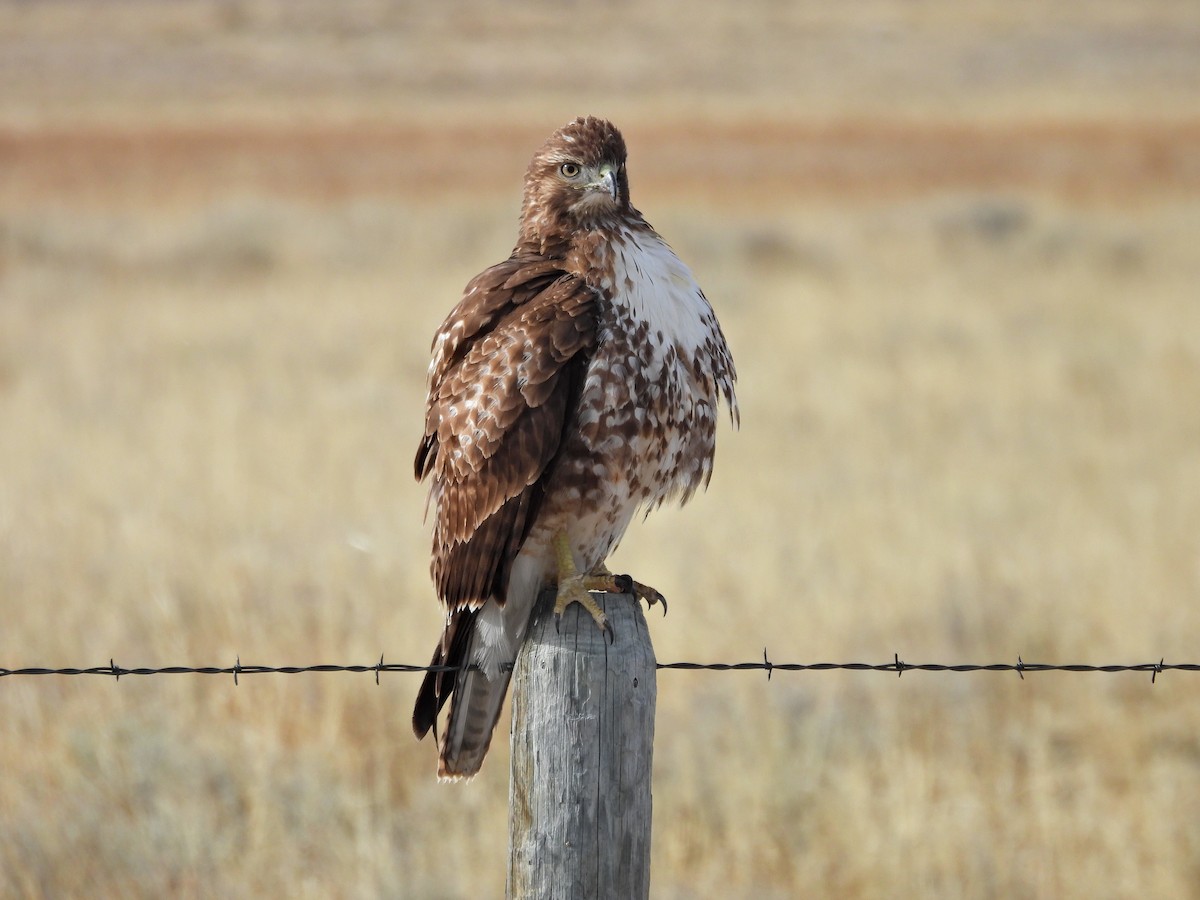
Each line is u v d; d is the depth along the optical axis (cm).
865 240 3778
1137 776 1033
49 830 889
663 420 716
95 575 1307
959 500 1591
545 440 688
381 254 3631
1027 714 1123
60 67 10200
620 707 555
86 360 2330
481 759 712
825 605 1264
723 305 2862
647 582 1327
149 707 1053
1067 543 1440
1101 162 5641
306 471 1684
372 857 884
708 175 5391
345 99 8988
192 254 3538
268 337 2550
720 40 11819
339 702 1054
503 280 728
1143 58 10575
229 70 10231
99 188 4988
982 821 959
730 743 1053
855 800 961
